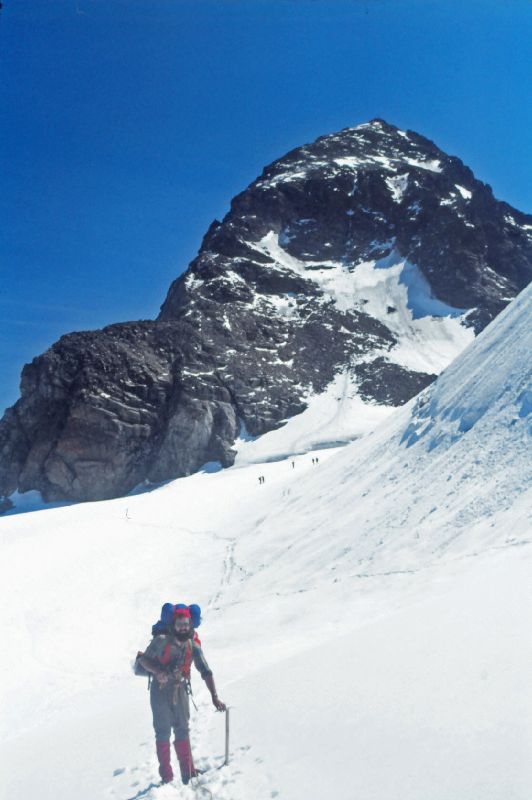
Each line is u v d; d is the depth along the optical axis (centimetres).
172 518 5684
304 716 581
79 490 10581
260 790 471
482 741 430
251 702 683
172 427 10825
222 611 2511
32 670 2291
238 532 4319
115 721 824
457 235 17175
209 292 14825
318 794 434
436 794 386
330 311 15150
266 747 548
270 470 9388
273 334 13800
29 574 3781
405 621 819
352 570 2206
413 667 609
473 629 677
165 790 498
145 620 3005
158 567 3916
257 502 5259
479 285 16400
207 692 896
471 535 1836
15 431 11350
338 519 3067
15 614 3016
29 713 1834
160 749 545
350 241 17988
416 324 15488
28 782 609
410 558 1967
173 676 559
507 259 18188
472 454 2505
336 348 14062
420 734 468
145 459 10862
